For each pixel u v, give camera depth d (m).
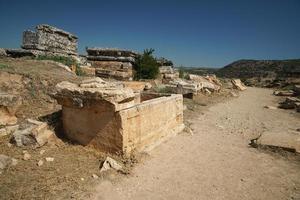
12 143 6.02
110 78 16.55
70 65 15.78
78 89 6.09
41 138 6.08
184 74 25.95
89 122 6.16
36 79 9.74
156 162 6.01
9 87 8.88
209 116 11.85
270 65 62.38
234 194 4.76
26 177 4.72
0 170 4.81
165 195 4.66
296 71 39.31
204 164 6.07
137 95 7.93
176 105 8.56
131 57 19.08
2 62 12.20
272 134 8.02
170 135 7.96
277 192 4.86
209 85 19.31
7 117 6.95
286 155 6.71
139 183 5.00
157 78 20.27
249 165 6.07
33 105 8.50
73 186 4.59
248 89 29.23
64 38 18.86
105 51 19.20
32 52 16.03
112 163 5.39
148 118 6.75
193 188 4.93
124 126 5.75
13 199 4.06
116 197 4.48
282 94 22.78
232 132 9.14
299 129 9.34
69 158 5.64
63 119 6.71
